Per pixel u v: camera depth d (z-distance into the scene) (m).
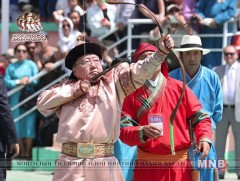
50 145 33.19
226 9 32.75
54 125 33.16
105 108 16.59
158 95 18.50
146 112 18.48
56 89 16.88
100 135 16.53
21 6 37.16
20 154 33.31
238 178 29.77
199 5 32.81
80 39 18.25
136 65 16.58
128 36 33.62
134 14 34.00
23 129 33.53
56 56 33.81
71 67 17.30
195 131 18.58
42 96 17.02
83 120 16.53
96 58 17.11
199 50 21.23
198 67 21.30
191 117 18.64
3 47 37.19
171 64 21.58
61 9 35.50
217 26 32.62
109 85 16.75
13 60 34.34
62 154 16.89
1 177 20.70
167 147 18.33
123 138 18.11
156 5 33.12
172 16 31.55
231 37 33.69
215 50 33.16
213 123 21.44
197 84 21.22
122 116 18.44
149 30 34.16
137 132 17.73
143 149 18.59
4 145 20.88
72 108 16.69
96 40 33.06
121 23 34.00
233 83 31.23
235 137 31.34
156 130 17.52
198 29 32.84
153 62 16.20
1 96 20.62
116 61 20.48
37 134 33.66
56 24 36.47
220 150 31.41
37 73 33.75
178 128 18.47
